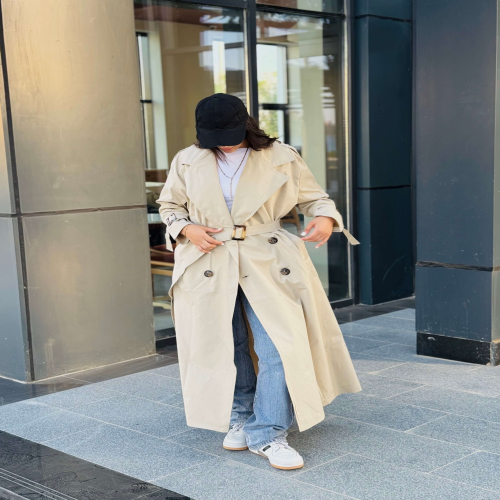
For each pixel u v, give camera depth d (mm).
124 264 4520
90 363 4402
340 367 2961
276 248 2779
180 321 2883
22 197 4031
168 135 4957
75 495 2613
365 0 5883
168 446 3076
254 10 5336
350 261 6203
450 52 4074
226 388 2766
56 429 3346
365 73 5949
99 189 4355
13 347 4184
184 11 4969
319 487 2600
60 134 4148
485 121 3969
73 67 4172
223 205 2723
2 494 2664
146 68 4781
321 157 5969
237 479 2701
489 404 3471
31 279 4113
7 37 3896
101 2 4273
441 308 4293
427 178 4262
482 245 4070
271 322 2711
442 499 2475
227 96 2604
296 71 5711
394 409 3434
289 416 2781
